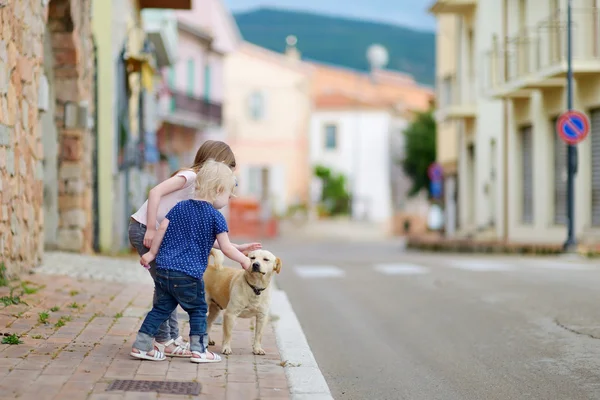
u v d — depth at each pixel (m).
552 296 13.60
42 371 7.00
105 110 21.42
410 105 92.75
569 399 7.29
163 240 7.59
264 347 8.73
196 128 50.09
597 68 24.56
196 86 49.69
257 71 66.25
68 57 17.72
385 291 15.42
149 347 7.67
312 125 81.19
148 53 27.73
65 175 18.50
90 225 19.41
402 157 79.88
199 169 7.93
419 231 67.56
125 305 10.89
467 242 30.12
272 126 66.31
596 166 25.28
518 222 31.84
